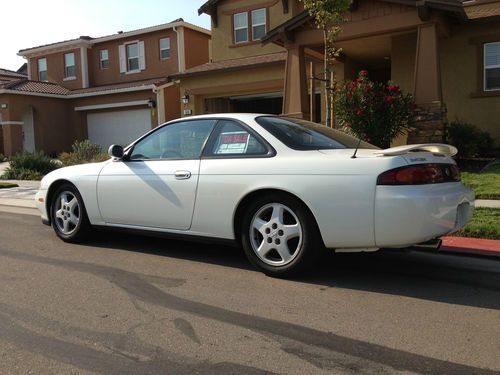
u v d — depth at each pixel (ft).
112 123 90.84
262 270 16.53
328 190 14.92
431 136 41.32
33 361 10.86
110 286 15.90
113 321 13.04
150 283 16.16
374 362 10.67
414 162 14.57
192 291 15.33
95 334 12.23
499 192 28.99
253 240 16.61
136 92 85.46
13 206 35.17
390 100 39.58
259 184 16.07
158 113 82.94
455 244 20.10
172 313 13.56
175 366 10.58
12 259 19.36
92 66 97.14
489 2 52.80
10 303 14.43
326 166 15.16
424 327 12.49
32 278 16.83
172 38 87.25
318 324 12.71
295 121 18.61
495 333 12.13
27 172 56.75
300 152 16.06
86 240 21.94
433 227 14.28
